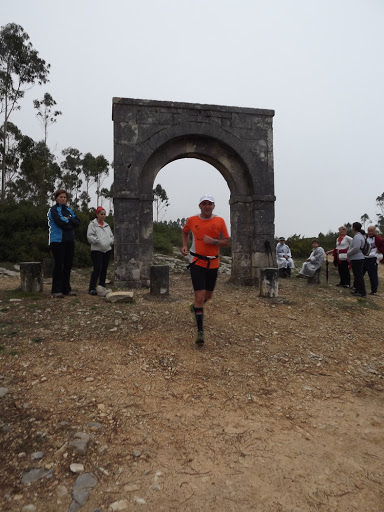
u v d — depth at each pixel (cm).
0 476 240
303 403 364
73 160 4294
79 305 611
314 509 229
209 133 964
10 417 299
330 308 719
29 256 1292
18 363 388
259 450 284
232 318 608
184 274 1317
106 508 220
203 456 273
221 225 460
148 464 261
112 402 332
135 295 749
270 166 1007
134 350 443
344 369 454
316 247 1042
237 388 381
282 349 495
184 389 368
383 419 345
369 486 252
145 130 933
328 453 287
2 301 608
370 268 903
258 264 992
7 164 2942
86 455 264
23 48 2598
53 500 224
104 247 728
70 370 381
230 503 230
